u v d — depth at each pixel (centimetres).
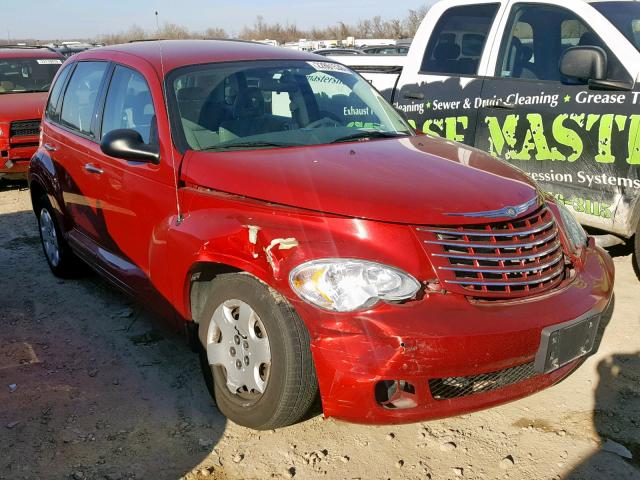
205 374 348
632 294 483
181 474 302
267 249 298
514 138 536
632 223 484
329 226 293
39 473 302
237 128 387
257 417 310
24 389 373
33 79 1086
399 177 323
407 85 614
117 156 371
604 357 398
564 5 523
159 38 530
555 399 357
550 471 301
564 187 513
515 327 284
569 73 488
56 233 530
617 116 477
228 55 434
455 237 295
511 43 548
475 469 303
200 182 345
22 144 891
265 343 304
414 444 321
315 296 282
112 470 304
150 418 345
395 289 280
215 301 330
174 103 384
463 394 294
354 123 422
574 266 336
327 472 302
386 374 271
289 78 431
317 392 301
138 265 404
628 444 319
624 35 491
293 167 332
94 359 409
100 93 457
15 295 516
